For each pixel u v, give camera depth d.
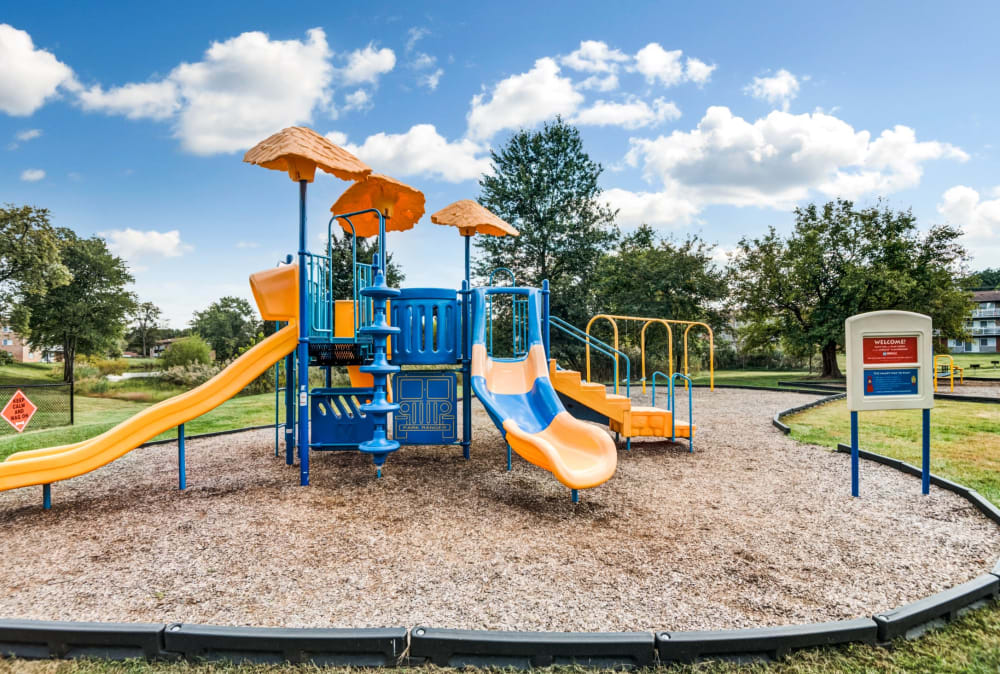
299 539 3.59
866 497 4.48
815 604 2.61
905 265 20.12
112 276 39.56
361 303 6.43
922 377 4.59
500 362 6.46
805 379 21.61
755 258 23.02
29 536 3.72
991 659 2.13
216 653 2.18
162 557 3.29
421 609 2.57
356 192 7.19
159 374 22.97
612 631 2.34
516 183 24.41
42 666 2.16
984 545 3.38
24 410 8.77
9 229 27.53
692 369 27.38
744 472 5.45
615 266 24.19
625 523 3.89
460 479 5.27
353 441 6.36
